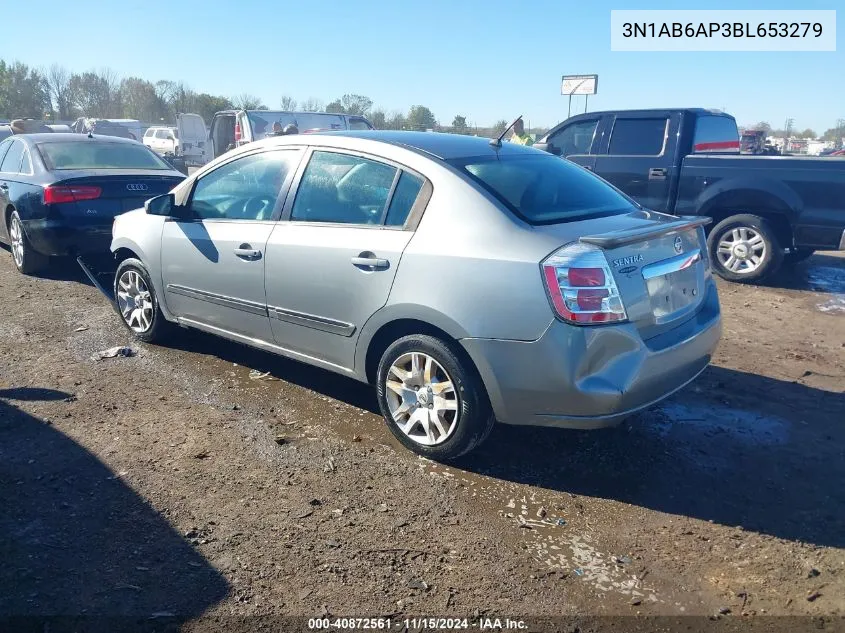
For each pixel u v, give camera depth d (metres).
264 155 4.71
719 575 2.95
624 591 2.84
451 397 3.71
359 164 4.18
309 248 4.18
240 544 3.08
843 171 7.53
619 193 4.54
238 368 5.21
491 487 3.62
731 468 3.85
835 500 3.54
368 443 4.07
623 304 3.36
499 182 3.85
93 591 2.74
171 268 5.17
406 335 3.84
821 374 5.34
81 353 5.46
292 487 3.56
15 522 3.17
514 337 3.39
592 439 4.17
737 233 8.37
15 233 8.12
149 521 3.22
